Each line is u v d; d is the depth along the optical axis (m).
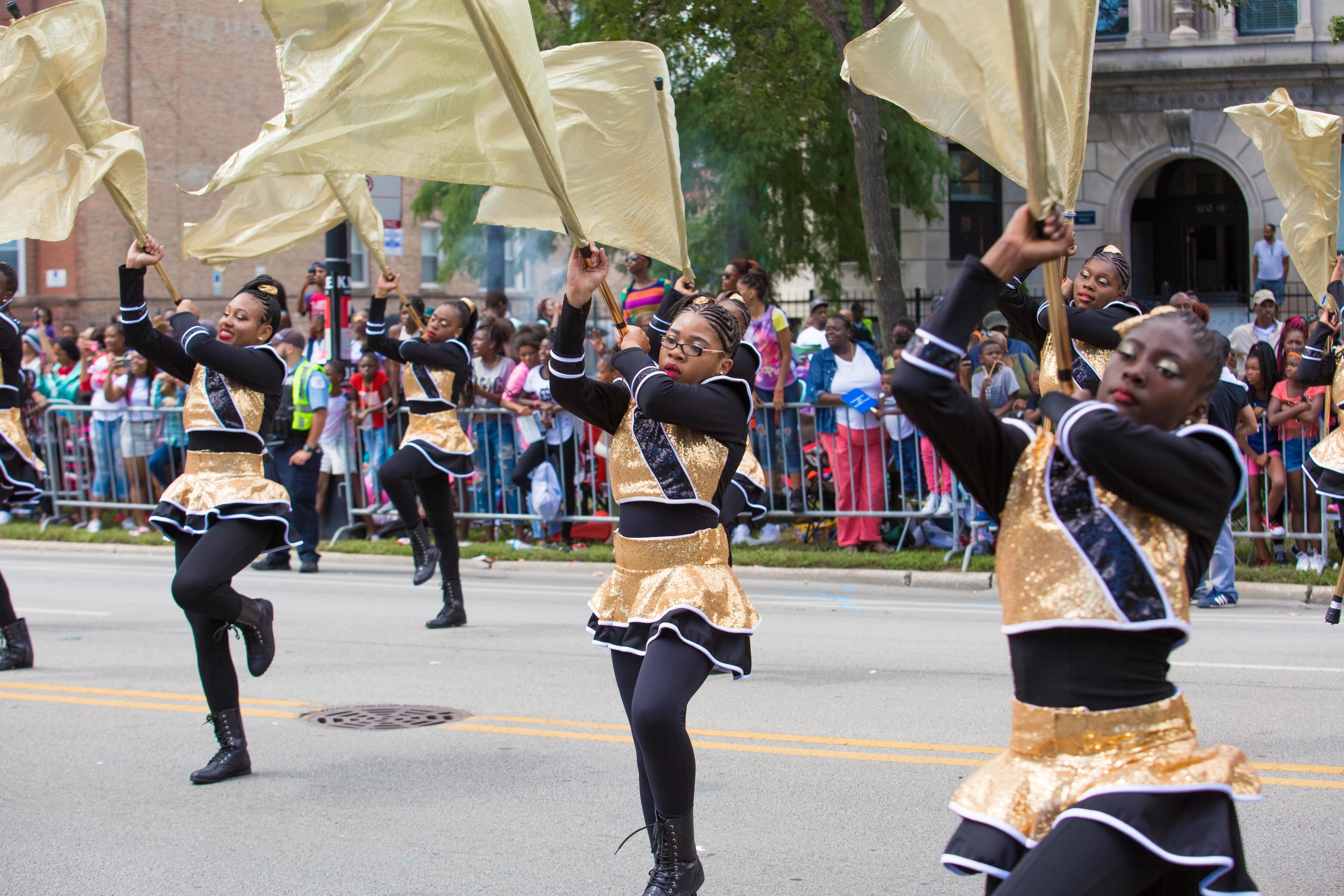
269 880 5.93
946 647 11.21
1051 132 4.26
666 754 5.12
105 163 7.26
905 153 29.39
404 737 8.40
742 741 8.20
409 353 12.08
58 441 20.53
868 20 18.05
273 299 7.82
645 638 5.41
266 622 7.66
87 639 11.91
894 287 18.97
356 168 5.98
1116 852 3.32
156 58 35.31
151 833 6.58
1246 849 6.19
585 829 6.61
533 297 42.91
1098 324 8.50
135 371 19.56
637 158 6.86
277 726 8.70
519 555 16.86
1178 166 33.84
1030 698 3.63
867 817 6.75
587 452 17.22
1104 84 32.56
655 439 5.52
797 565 15.67
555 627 12.48
